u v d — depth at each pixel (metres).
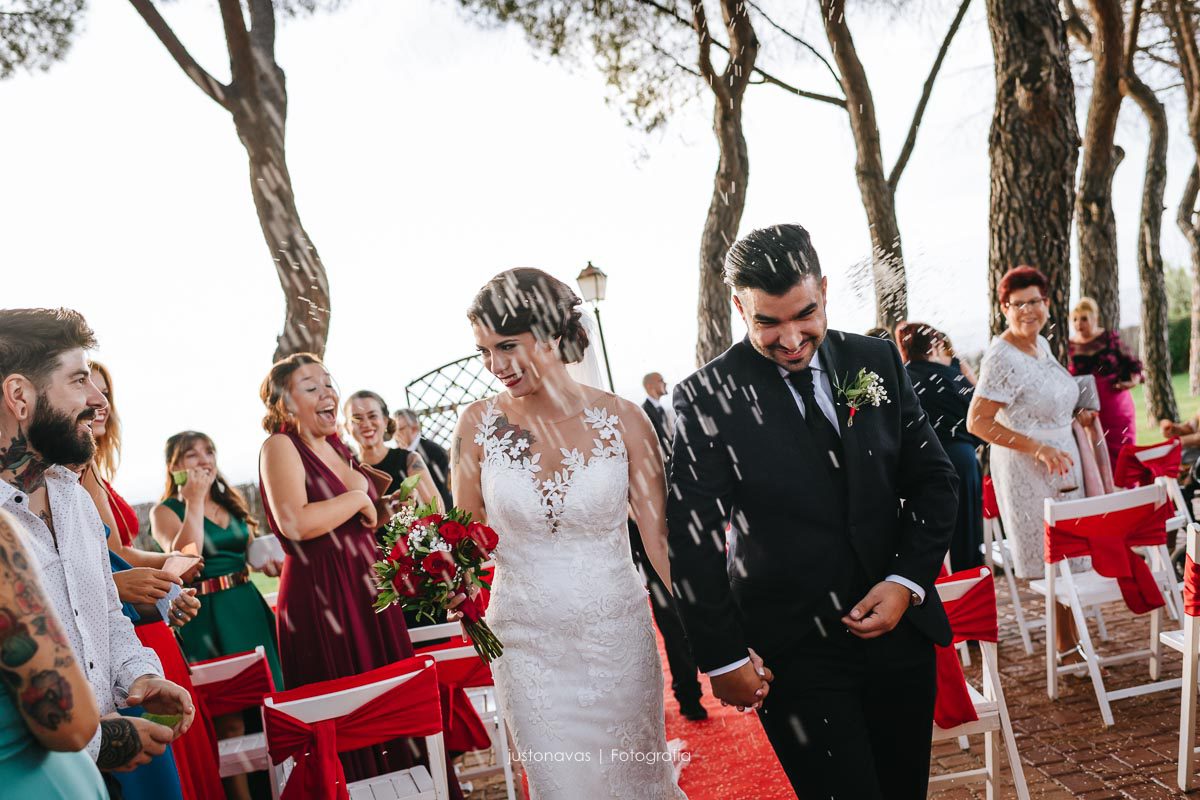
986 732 3.15
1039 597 6.24
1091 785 3.43
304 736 2.67
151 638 2.94
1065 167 6.83
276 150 7.65
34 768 1.50
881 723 2.35
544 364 2.58
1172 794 3.27
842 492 2.27
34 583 1.47
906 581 2.21
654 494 2.70
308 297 7.82
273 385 3.48
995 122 6.99
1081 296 12.41
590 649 2.57
